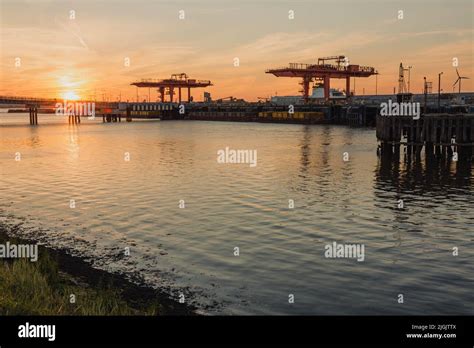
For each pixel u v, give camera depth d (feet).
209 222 89.97
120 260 67.46
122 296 53.57
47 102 628.69
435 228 84.94
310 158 201.98
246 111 650.02
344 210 100.22
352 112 461.37
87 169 172.76
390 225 87.20
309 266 64.64
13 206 107.24
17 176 155.63
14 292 47.62
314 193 120.88
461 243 75.51
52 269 59.26
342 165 178.50
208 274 61.67
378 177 148.87
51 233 83.05
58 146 280.51
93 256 69.36
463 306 51.67
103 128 525.34
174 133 406.00
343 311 50.37
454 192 122.21
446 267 64.13
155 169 171.22
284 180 143.13
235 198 114.01
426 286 57.36
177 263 66.18
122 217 94.73
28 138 357.61
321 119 516.32
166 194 120.06
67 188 131.13
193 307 50.78
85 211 100.83
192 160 199.82
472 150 186.19
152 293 54.80
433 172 159.02
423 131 197.98
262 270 63.21
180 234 81.56
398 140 207.51
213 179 145.59
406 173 157.17
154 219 92.73
